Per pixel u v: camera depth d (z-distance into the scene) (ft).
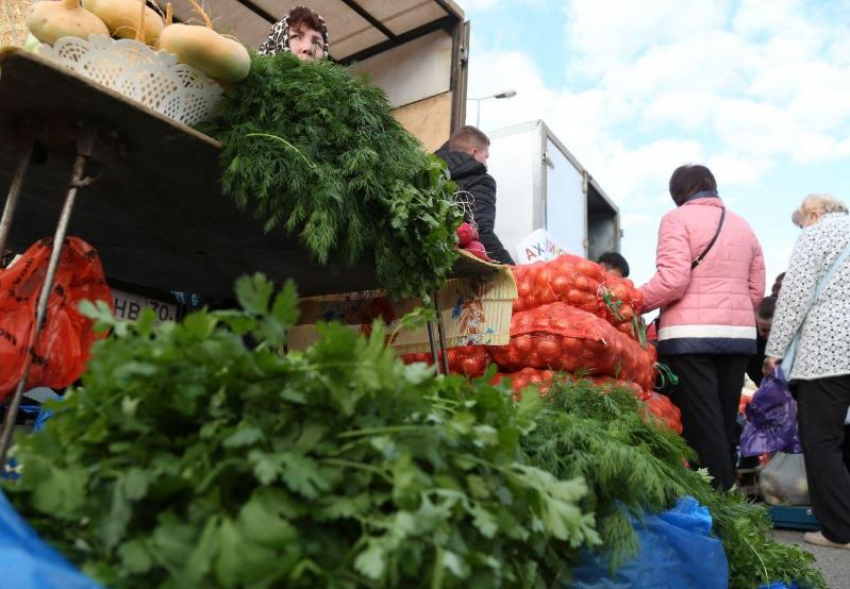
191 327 2.74
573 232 20.22
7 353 4.41
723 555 5.17
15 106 4.12
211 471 2.55
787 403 13.24
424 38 16.75
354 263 6.02
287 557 2.41
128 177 5.17
